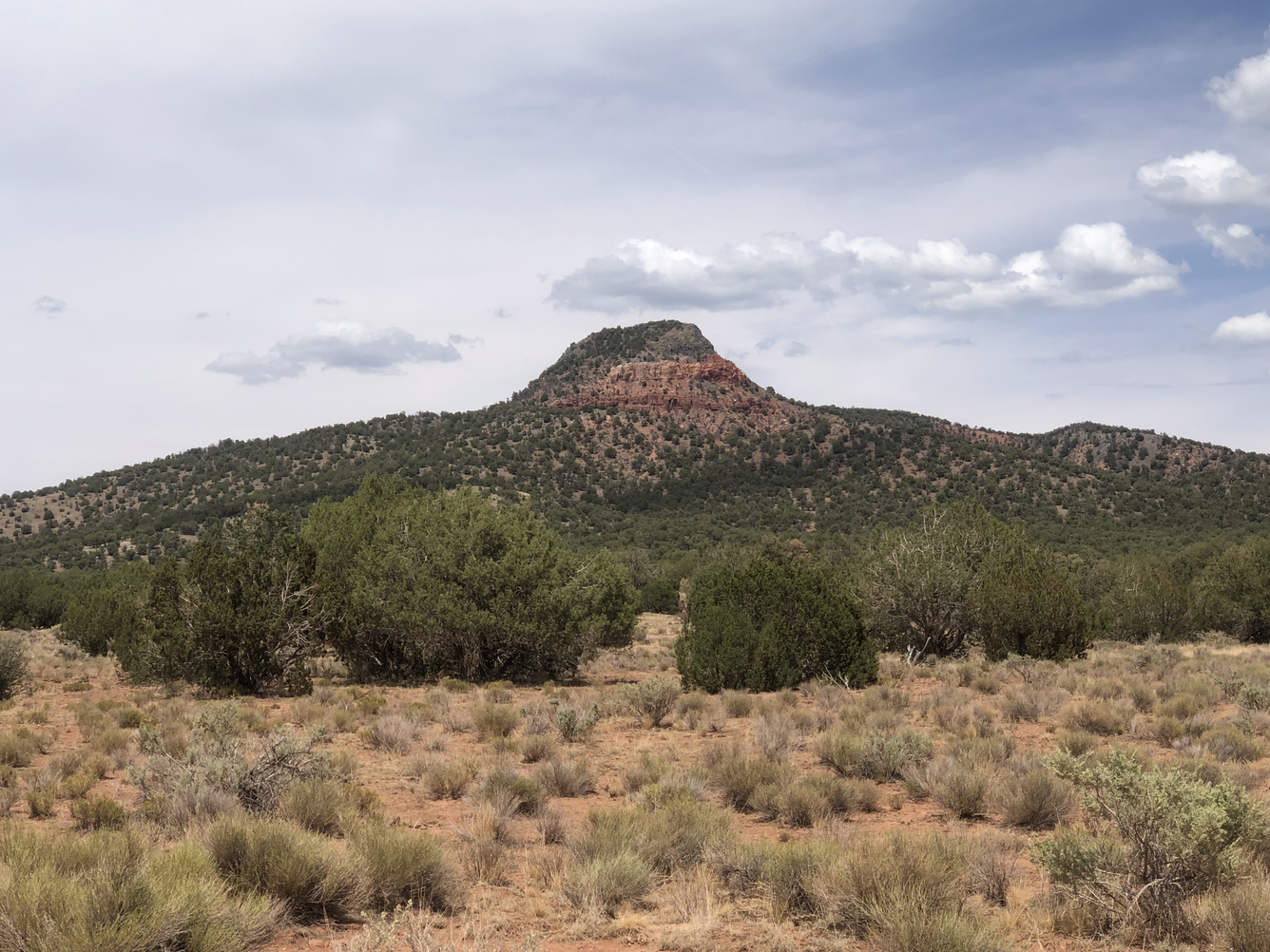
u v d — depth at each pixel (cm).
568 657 3102
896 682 2725
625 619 3250
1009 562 3612
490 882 829
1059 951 654
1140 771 728
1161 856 689
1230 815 682
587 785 1289
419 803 1197
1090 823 1011
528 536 3045
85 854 712
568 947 659
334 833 953
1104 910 698
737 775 1220
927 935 616
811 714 1911
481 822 980
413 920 621
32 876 607
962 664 2978
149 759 1171
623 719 2023
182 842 793
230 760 1070
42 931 554
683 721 1942
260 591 2659
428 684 2895
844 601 2650
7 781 1266
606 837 862
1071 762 755
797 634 2566
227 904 638
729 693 2308
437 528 2939
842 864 752
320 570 3002
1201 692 2217
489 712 1845
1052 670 2709
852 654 2561
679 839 898
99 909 571
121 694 2653
